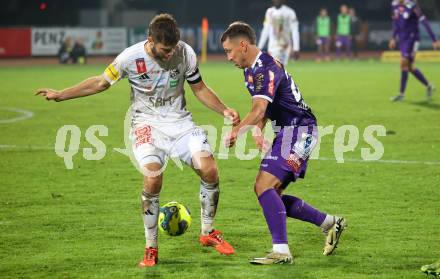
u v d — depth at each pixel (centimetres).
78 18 8112
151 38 1126
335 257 1209
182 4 8675
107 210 1534
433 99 3578
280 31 3906
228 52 1157
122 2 8412
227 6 8681
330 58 7450
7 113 3166
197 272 1130
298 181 1814
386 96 3725
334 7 8944
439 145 2309
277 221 1159
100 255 1221
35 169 1986
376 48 8094
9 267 1155
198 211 1530
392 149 2250
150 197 1158
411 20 3425
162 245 1286
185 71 1188
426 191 1697
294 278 1097
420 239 1310
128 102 3572
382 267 1150
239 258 1208
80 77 4969
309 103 3431
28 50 7075
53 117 3034
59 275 1117
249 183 1800
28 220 1452
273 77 1141
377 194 1672
